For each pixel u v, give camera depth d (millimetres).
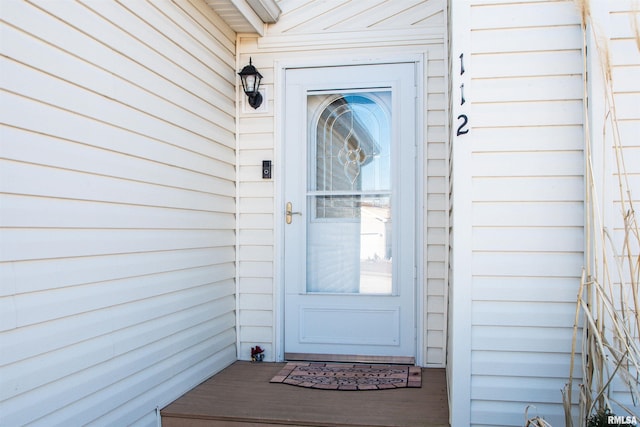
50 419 1822
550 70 2180
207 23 3146
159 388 2580
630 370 2053
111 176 2164
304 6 3598
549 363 2174
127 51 2279
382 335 3482
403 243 3461
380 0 3531
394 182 3484
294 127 3602
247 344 3607
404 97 3492
